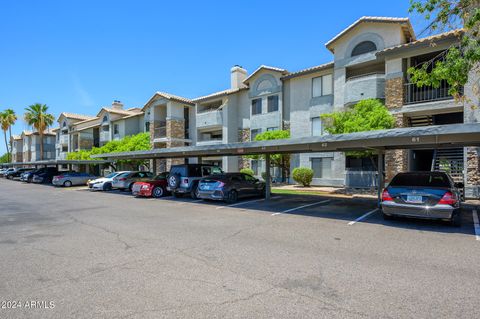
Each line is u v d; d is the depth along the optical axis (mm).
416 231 7660
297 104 23734
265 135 22375
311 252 5914
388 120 14867
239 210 11398
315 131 22594
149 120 33844
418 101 16844
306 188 20453
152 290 4203
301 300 3859
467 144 10938
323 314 3492
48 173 31797
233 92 28047
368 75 18953
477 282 4391
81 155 37125
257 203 13305
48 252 6047
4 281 4562
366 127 14766
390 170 17016
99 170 41781
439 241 6680
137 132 38688
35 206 13258
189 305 3750
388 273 4766
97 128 45688
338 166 21172
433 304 3719
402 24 17703
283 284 4371
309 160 22859
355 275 4691
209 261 5426
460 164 15711
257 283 4414
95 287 4316
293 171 21938
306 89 23297
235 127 28797
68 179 27203
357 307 3656
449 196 7668
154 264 5289
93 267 5152
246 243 6629
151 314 3535
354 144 10570
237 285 4352
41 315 3531
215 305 3744
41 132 49469
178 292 4129
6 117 57312
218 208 12000
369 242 6637
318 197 15406
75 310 3648
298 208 11711
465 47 7590
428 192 7883
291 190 19234
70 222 9289
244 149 13375
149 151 17297
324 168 22062
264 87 25922
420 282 4398
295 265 5176
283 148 12477
